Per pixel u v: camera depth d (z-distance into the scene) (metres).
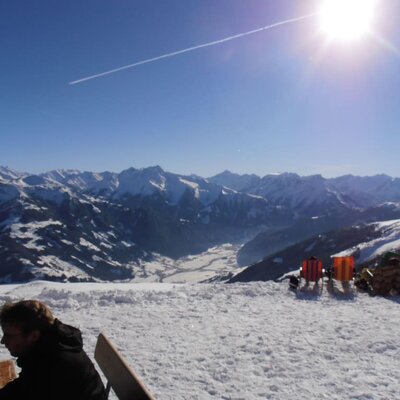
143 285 17.25
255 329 9.62
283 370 7.12
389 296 14.20
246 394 6.15
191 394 6.11
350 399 6.03
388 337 8.98
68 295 12.75
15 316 2.78
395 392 6.25
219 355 7.80
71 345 2.97
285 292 14.42
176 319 10.45
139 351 7.95
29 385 2.78
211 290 14.42
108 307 11.73
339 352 8.05
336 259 15.78
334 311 11.77
